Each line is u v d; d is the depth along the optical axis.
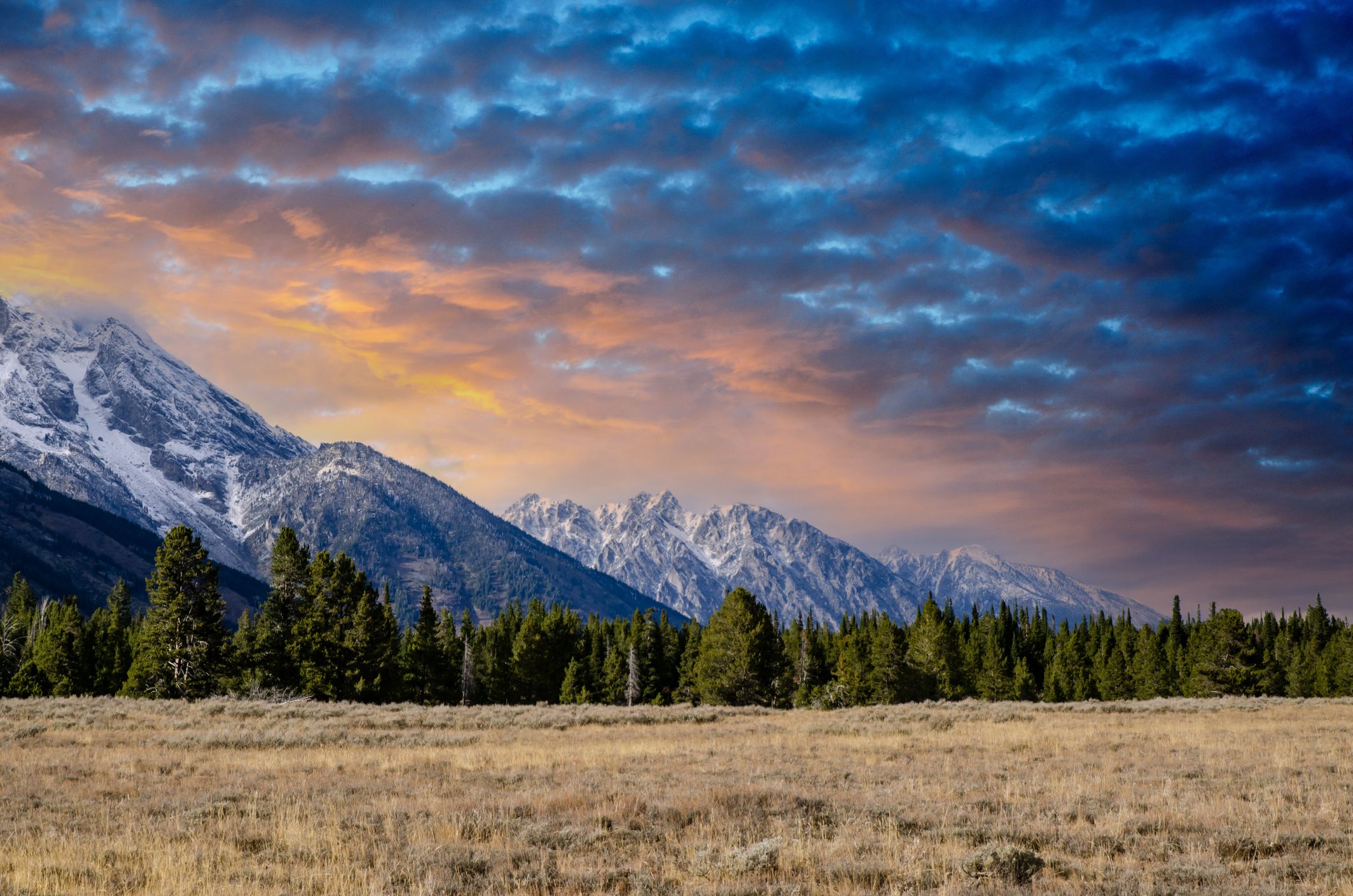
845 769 22.47
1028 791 18.23
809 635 120.00
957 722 39.84
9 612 123.62
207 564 70.44
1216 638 92.62
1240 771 20.81
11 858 12.53
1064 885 10.87
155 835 14.11
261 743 30.41
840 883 11.28
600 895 10.95
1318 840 13.36
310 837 13.70
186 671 68.31
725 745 30.03
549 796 17.41
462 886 11.14
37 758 25.02
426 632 91.81
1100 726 36.06
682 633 129.25
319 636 71.56
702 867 12.05
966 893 10.31
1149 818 14.96
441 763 24.12
